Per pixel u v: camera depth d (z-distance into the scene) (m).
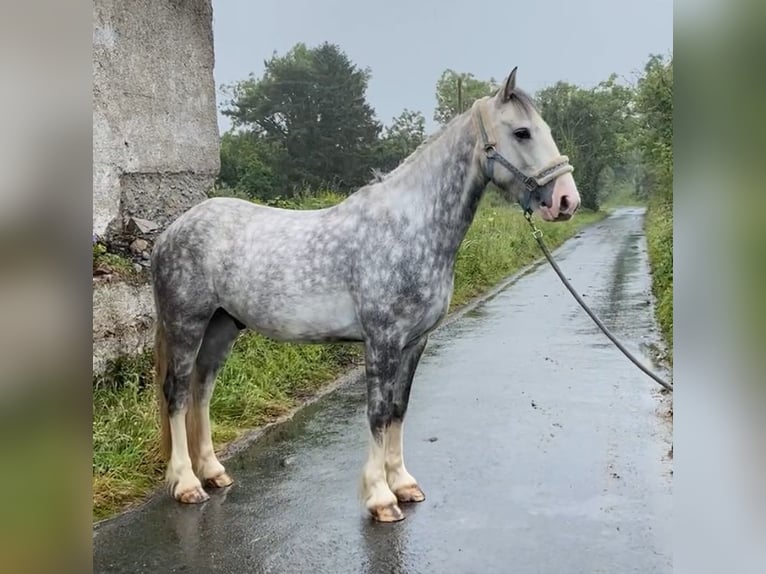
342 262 3.50
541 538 3.31
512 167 3.35
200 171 7.07
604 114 40.38
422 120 43.00
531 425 5.04
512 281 13.77
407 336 3.50
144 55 6.21
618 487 3.91
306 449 4.72
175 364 3.79
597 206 40.28
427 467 4.25
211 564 3.12
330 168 39.44
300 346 7.09
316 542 3.30
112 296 5.20
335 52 42.16
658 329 8.55
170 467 3.86
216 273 3.72
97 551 3.25
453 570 3.02
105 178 5.76
